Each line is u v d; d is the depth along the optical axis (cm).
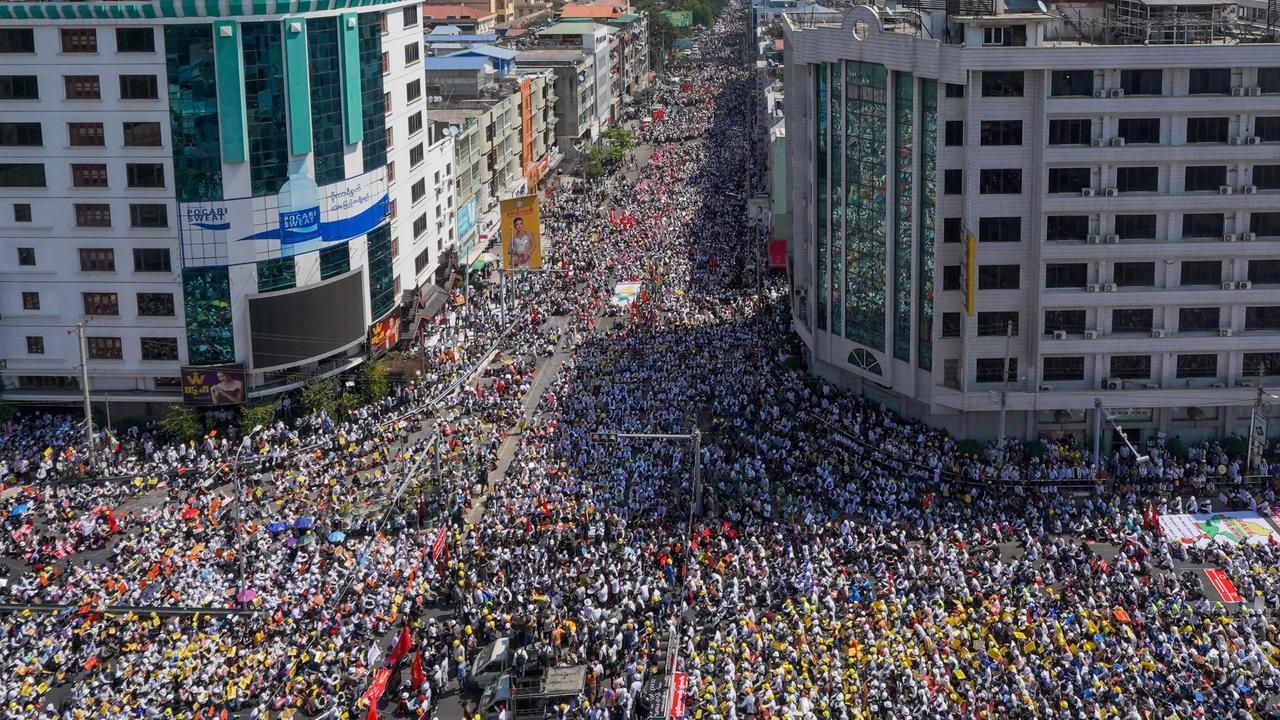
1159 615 10419
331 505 12812
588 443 14238
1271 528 11869
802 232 16200
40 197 14700
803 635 10106
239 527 11581
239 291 14912
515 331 18400
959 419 14200
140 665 10025
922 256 13812
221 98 14312
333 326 15550
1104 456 13938
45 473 13675
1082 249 13312
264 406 14900
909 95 13438
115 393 15200
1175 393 13650
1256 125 13050
